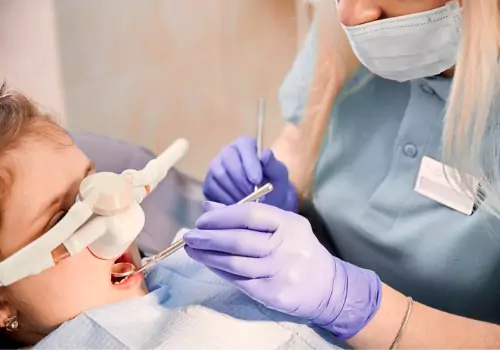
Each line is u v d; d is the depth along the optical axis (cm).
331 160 106
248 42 151
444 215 92
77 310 84
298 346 82
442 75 91
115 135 154
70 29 145
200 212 118
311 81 109
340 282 82
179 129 158
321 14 102
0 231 77
